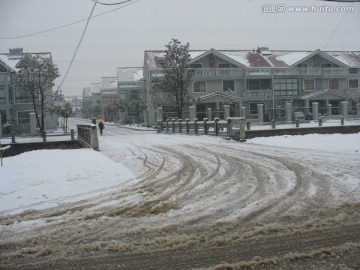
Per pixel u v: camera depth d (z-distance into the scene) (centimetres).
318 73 4506
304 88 4522
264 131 2061
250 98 4291
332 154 1185
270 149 1404
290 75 4416
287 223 529
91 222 563
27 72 3180
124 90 6131
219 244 462
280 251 436
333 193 675
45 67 3216
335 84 4622
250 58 4672
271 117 4244
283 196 671
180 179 873
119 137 2570
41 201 689
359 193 670
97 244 471
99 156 1277
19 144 1958
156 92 4031
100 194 738
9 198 709
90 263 421
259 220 545
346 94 4566
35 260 431
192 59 4119
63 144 2036
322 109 4409
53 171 972
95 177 900
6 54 4341
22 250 457
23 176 909
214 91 4284
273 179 823
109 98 7681
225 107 3559
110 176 912
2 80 3884
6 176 910
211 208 613
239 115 4238
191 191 745
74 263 422
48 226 548
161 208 631
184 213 593
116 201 684
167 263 416
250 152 1323
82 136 1994
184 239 480
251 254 430
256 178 844
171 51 3594
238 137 1844
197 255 434
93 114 8575
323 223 520
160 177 908
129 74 6488
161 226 531
